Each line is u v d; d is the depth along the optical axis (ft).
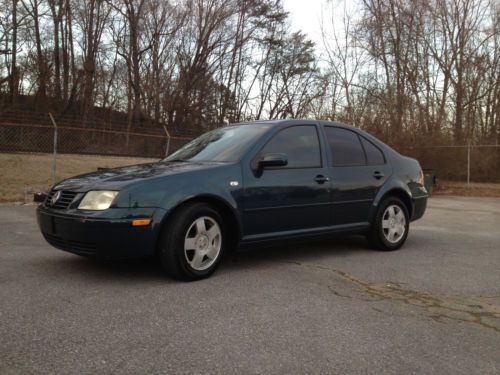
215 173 14.90
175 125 109.09
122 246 13.24
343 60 75.00
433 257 18.71
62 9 106.11
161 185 13.84
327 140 18.35
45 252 18.01
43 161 55.06
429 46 73.10
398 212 20.21
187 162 16.39
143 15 107.96
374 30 73.67
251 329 10.52
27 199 35.24
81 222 13.24
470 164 60.64
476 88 72.49
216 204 15.06
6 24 97.45
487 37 72.69
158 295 12.80
